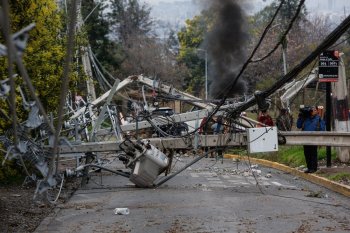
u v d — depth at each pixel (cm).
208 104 2577
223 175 2261
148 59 8300
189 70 8369
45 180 834
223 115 1872
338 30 1059
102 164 2273
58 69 2028
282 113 2683
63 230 1229
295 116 3369
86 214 1412
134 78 3075
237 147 1856
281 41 1120
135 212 1422
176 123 2327
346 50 4441
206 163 2775
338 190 1741
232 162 2852
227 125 1828
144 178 1850
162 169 1869
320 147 2514
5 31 438
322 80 2038
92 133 2120
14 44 446
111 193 1769
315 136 1867
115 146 1858
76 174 2042
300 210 1415
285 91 2998
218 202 1546
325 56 2022
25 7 1739
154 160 1839
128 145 1848
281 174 2270
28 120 1024
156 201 1586
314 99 3334
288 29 1066
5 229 1233
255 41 5822
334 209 1434
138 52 8338
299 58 5741
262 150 1797
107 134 2458
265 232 1170
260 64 5700
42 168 1070
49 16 2014
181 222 1284
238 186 1912
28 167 1634
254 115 3634
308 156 2097
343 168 2077
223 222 1275
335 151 2403
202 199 1603
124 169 2441
